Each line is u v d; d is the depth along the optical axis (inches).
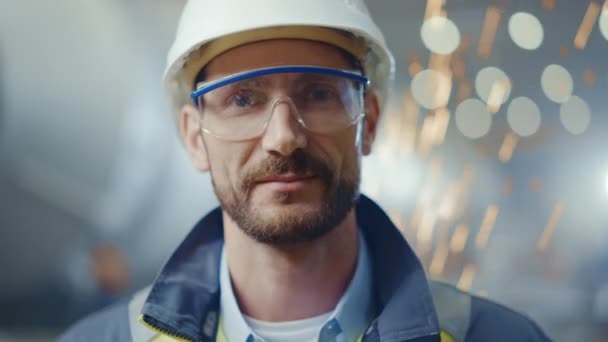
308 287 48.6
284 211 44.8
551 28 118.0
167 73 52.8
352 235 49.7
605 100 118.9
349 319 48.6
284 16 45.9
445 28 115.1
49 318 122.2
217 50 47.4
